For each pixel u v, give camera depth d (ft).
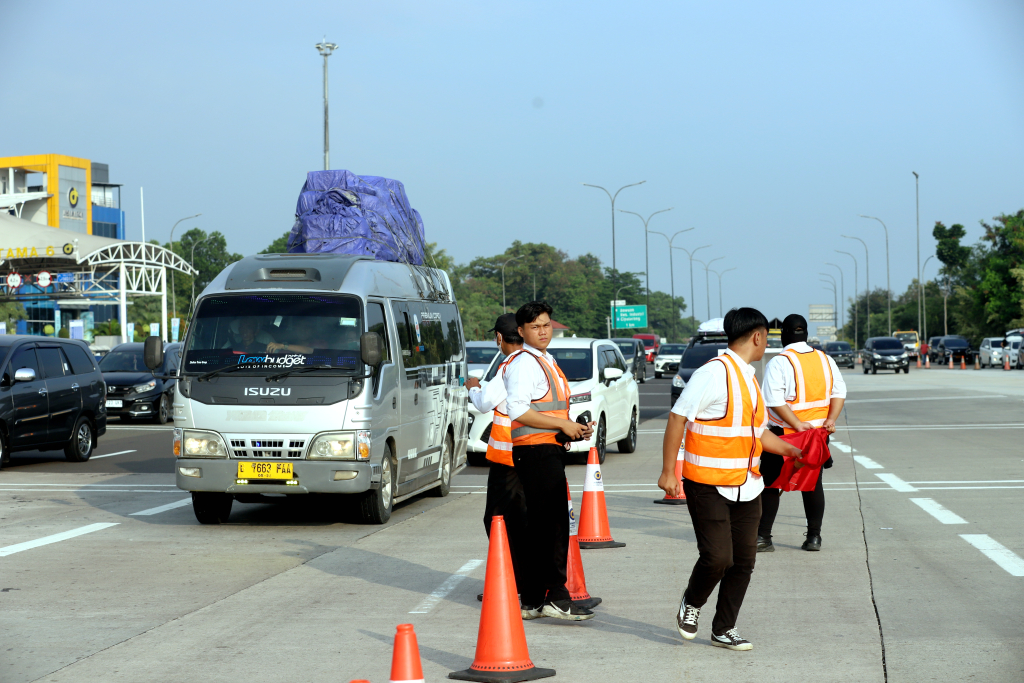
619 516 39.99
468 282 499.92
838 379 30.89
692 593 21.71
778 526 36.83
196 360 37.73
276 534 36.76
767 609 24.99
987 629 22.89
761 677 19.70
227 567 30.83
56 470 58.39
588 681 19.61
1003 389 130.00
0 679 19.97
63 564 31.32
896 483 47.57
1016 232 304.71
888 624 23.44
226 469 36.78
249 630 23.59
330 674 20.20
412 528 38.09
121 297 202.08
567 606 24.18
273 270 39.37
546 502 23.94
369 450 37.01
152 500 45.88
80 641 22.74
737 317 21.29
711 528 21.06
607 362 62.39
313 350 37.40
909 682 19.21
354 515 38.65
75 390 62.23
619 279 636.89
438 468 46.09
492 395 24.21
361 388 36.96
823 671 20.01
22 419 57.52
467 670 20.07
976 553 31.37
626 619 24.43
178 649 22.04
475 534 36.65
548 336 24.31
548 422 23.76
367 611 25.35
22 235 222.28
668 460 21.25
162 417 92.43
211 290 39.06
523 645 20.16
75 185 377.91
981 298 311.27
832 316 495.41
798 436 29.99
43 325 297.53
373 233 44.16
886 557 31.01
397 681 15.88
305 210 44.86
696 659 21.02
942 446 64.13
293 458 36.68
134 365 94.58
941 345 285.64
